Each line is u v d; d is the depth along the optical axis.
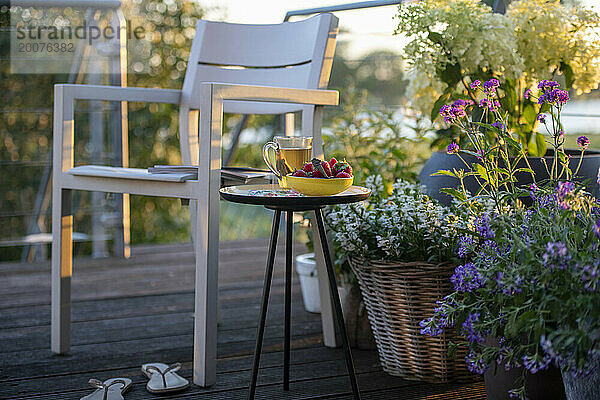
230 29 2.10
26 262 2.98
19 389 1.61
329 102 1.73
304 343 1.94
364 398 1.55
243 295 2.47
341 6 2.49
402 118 2.59
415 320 1.60
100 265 2.93
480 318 1.30
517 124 1.84
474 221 1.52
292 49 1.95
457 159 1.81
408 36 1.90
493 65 1.81
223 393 1.58
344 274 1.92
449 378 1.63
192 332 2.06
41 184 3.06
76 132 2.98
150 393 1.58
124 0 3.61
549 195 1.33
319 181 1.39
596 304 1.10
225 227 3.72
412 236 1.55
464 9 1.83
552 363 1.25
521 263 1.23
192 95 2.04
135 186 1.65
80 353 1.86
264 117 3.66
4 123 2.99
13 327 2.09
